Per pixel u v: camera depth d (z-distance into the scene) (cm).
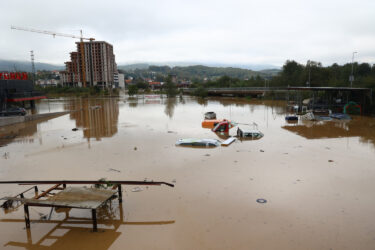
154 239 987
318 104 5078
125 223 1098
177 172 1703
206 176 1623
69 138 2836
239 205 1239
